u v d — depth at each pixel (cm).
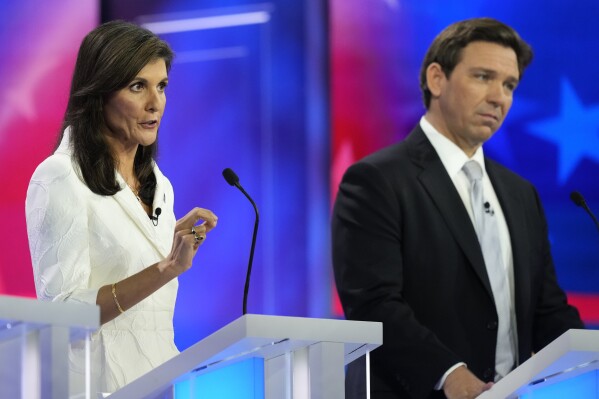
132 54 986
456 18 1830
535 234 1242
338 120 1836
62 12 1867
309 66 1834
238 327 688
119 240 968
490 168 1250
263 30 1842
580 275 1786
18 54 1866
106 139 993
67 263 934
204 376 730
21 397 623
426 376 1066
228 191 1847
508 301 1173
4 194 1850
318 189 1828
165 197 1047
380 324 750
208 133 1853
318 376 725
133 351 960
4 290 1836
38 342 629
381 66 1838
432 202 1171
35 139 1856
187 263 891
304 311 1814
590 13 1803
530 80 1816
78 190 954
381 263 1138
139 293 903
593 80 1803
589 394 817
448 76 1238
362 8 1839
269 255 1828
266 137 1841
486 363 1134
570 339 739
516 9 1820
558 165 1803
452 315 1137
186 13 1859
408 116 1838
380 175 1176
